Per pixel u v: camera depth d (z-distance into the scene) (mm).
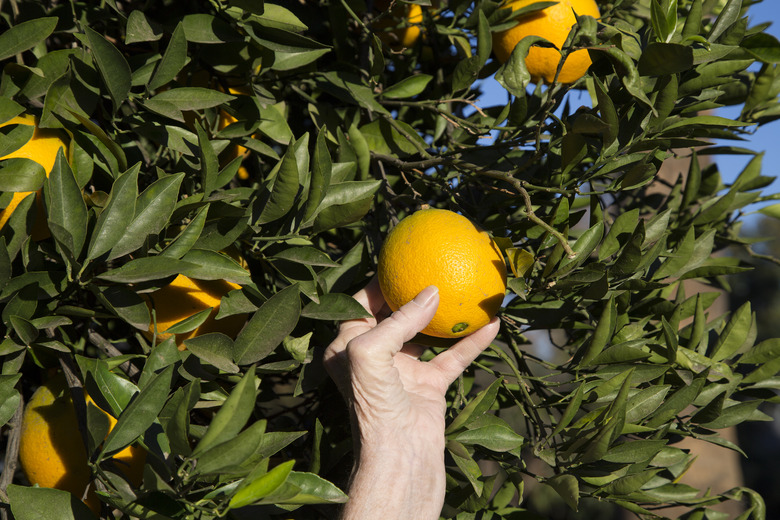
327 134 1659
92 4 1519
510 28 1598
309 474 1092
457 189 1550
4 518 1197
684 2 1737
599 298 1321
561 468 1340
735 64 1348
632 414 1359
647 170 1261
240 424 871
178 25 1268
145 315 1154
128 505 997
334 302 1314
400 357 1475
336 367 1361
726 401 1567
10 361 1177
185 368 1225
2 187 1110
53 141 1242
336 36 1823
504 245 1271
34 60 1576
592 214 1466
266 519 1174
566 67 1562
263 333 1206
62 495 1054
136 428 1009
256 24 1422
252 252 1360
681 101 1448
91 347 1845
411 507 1238
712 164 1914
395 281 1272
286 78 1688
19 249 1141
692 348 1533
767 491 9258
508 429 1339
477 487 1214
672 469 1658
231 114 1521
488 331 1445
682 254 1489
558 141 1289
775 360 1545
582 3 1574
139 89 1367
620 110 1339
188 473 973
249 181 2002
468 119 1823
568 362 1564
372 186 1415
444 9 1883
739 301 10602
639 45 1431
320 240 1853
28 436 1304
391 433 1257
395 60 2012
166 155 1613
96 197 1248
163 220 1188
